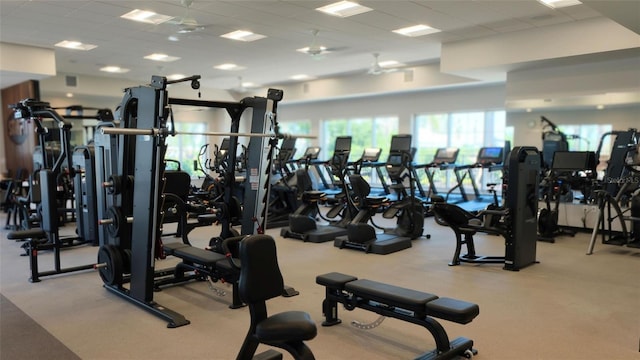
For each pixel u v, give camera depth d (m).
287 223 8.34
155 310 3.94
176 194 4.87
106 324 3.76
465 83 10.35
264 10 6.58
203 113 15.12
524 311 3.99
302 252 6.27
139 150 4.08
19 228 7.89
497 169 9.41
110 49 9.17
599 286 4.71
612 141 7.71
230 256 3.90
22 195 9.08
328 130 14.65
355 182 6.45
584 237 7.27
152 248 4.05
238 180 4.92
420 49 9.27
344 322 3.76
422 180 12.32
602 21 6.81
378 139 13.46
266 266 2.62
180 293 4.56
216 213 4.98
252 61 10.55
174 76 12.66
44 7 6.31
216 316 3.93
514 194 5.27
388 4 6.29
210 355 3.18
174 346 3.33
